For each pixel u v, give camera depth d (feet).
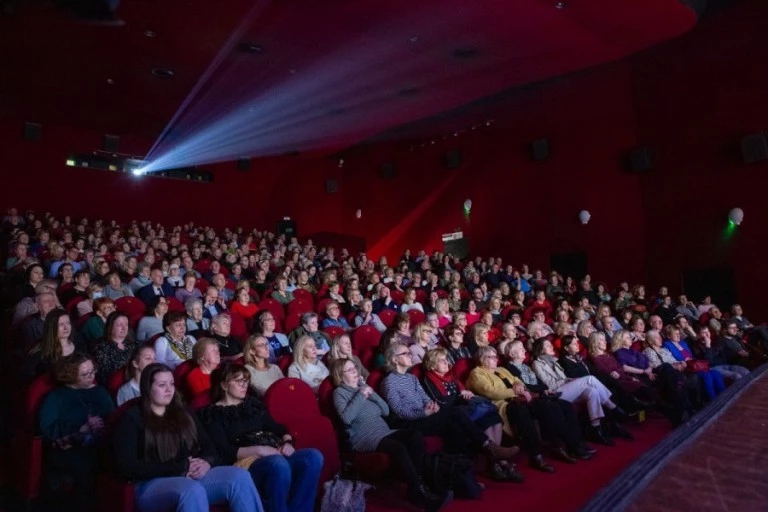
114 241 23.27
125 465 5.76
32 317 10.28
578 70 27.07
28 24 18.66
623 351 13.94
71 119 29.37
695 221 23.89
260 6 18.07
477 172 32.65
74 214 29.99
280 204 38.14
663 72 25.29
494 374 10.75
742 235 22.41
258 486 6.47
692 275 23.82
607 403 11.21
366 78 24.50
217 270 19.11
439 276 25.94
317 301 18.07
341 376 8.87
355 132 34.22
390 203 36.63
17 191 28.40
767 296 21.53
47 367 8.41
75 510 6.58
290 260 24.31
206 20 18.81
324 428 7.95
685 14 19.98
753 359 17.02
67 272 14.56
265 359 9.11
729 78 23.06
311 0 17.69
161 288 15.16
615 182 26.76
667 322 20.86
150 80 24.11
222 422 7.06
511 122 31.24
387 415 8.95
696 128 24.06
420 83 25.27
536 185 29.78
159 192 33.19
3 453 8.21
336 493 7.03
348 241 37.29
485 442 8.77
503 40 21.07
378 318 15.21
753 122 22.26
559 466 9.53
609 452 10.34
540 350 12.17
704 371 13.38
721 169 23.15
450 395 10.04
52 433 6.77
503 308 19.70
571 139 28.60
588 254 27.43
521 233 30.17
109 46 20.65
